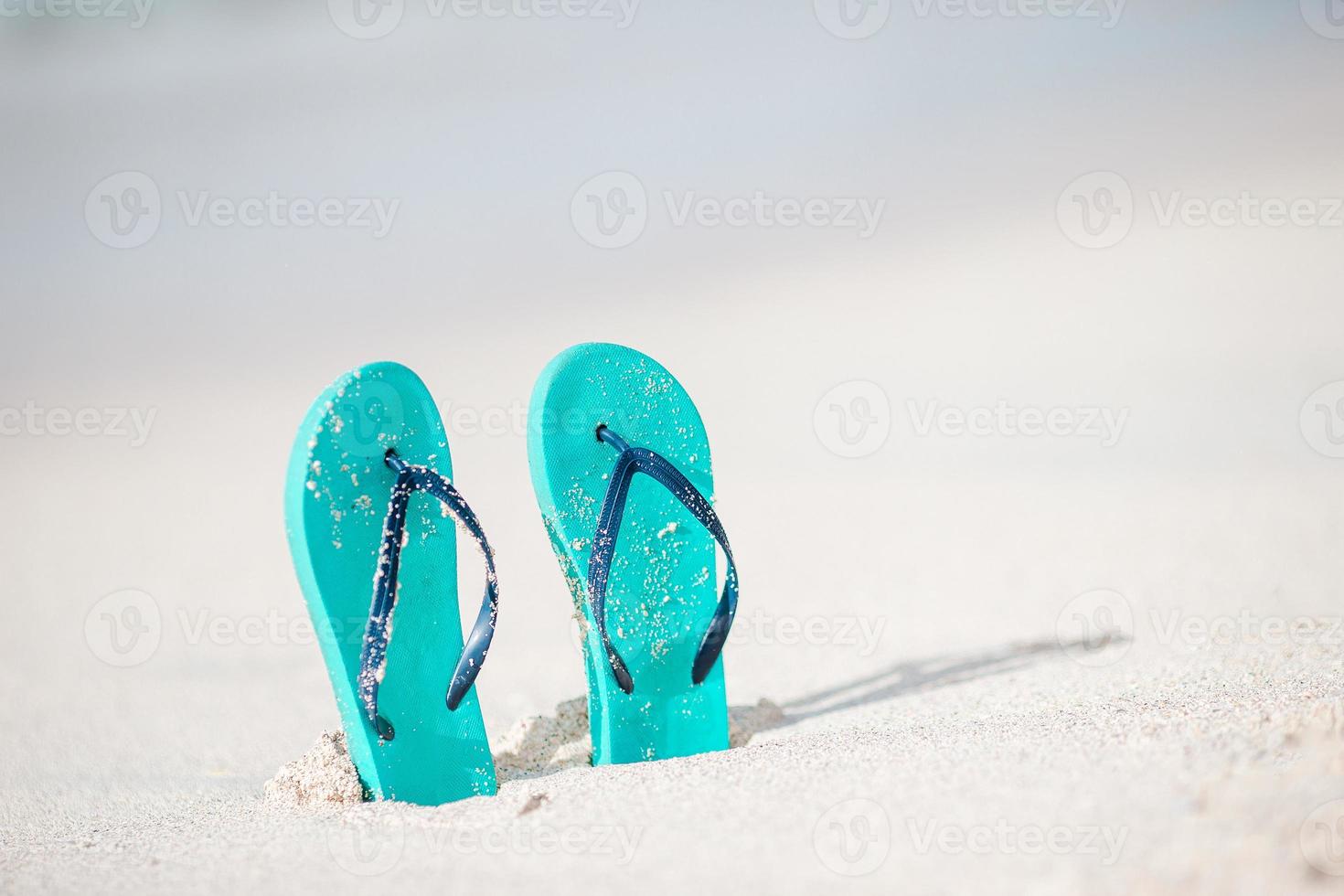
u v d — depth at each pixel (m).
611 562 1.58
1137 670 1.70
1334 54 5.58
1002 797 1.39
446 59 8.46
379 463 1.53
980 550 2.08
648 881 1.36
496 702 1.79
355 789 1.52
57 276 5.25
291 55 9.13
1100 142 4.89
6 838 1.54
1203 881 1.32
